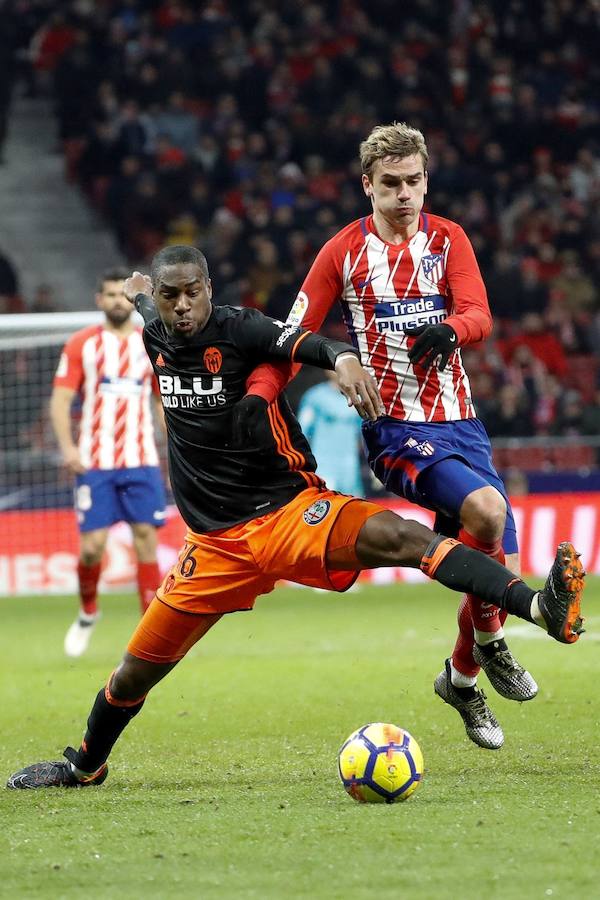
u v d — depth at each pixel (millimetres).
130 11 46125
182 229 40906
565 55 48750
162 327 9742
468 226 42438
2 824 8539
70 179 45250
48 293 37750
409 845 7562
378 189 10508
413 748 8945
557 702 13438
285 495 9500
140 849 7707
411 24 47031
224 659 18203
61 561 30594
